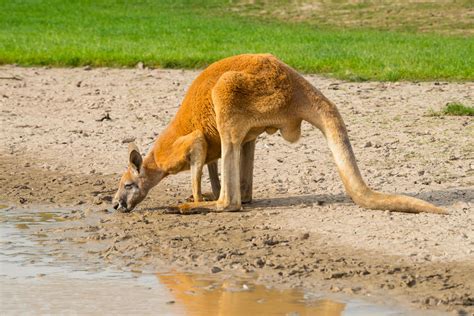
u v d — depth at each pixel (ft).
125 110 143.64
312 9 316.81
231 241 78.02
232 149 85.05
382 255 72.28
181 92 158.81
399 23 281.33
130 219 87.40
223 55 189.98
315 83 161.38
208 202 87.92
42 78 174.81
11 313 61.87
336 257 72.33
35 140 124.47
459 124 125.80
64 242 80.43
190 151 86.74
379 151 112.06
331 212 85.25
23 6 319.47
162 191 99.04
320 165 106.93
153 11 316.81
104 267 72.69
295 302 63.05
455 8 302.45
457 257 71.00
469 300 62.28
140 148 119.03
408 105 140.26
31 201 96.27
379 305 61.98
